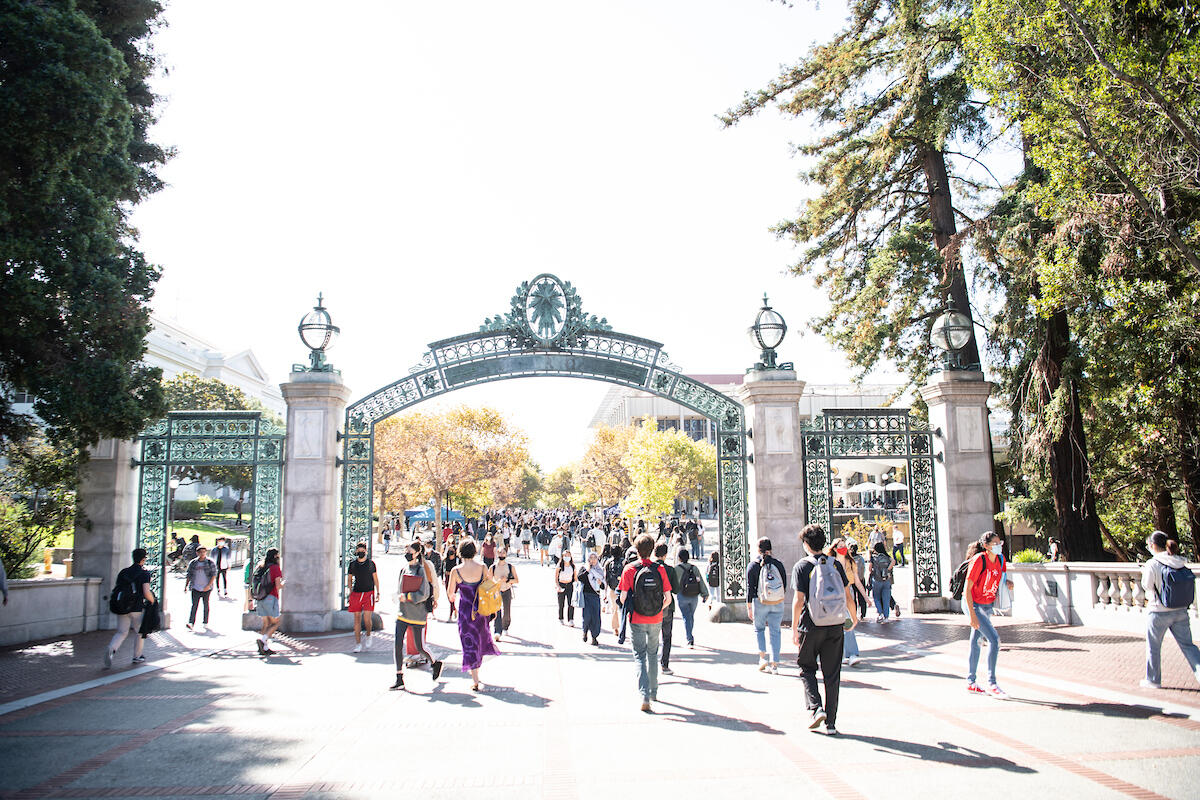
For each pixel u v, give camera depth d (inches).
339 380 623.5
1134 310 551.5
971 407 653.3
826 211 808.9
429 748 274.5
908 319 808.9
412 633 402.6
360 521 625.3
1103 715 310.3
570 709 332.5
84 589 594.2
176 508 2292.1
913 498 665.0
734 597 639.1
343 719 319.3
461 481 1828.2
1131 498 803.4
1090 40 449.7
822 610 288.7
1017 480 833.5
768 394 636.7
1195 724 296.4
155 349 2429.9
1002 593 387.2
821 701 292.7
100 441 616.7
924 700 342.0
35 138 434.6
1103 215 504.7
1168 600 347.9
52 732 302.0
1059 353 654.5
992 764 249.4
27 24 439.2
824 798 221.1
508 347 656.4
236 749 275.9
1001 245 647.1
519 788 232.1
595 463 2664.9
